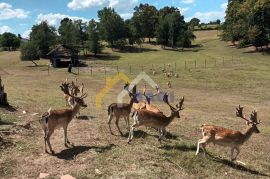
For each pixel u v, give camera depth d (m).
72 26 114.38
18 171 11.98
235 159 15.01
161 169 12.76
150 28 134.88
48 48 98.56
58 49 77.88
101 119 19.73
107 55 103.75
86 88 44.03
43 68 75.75
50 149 13.38
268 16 95.12
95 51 102.06
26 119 18.05
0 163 12.38
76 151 13.78
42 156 13.20
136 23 134.62
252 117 14.88
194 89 47.31
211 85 50.47
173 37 123.88
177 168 13.21
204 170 13.49
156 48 119.62
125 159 13.22
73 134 16.09
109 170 12.29
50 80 51.97
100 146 14.53
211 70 63.34
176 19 126.75
